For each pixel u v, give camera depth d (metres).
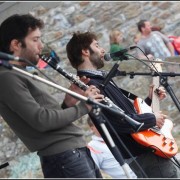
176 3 13.30
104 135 4.82
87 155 4.91
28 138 4.82
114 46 11.57
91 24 13.55
